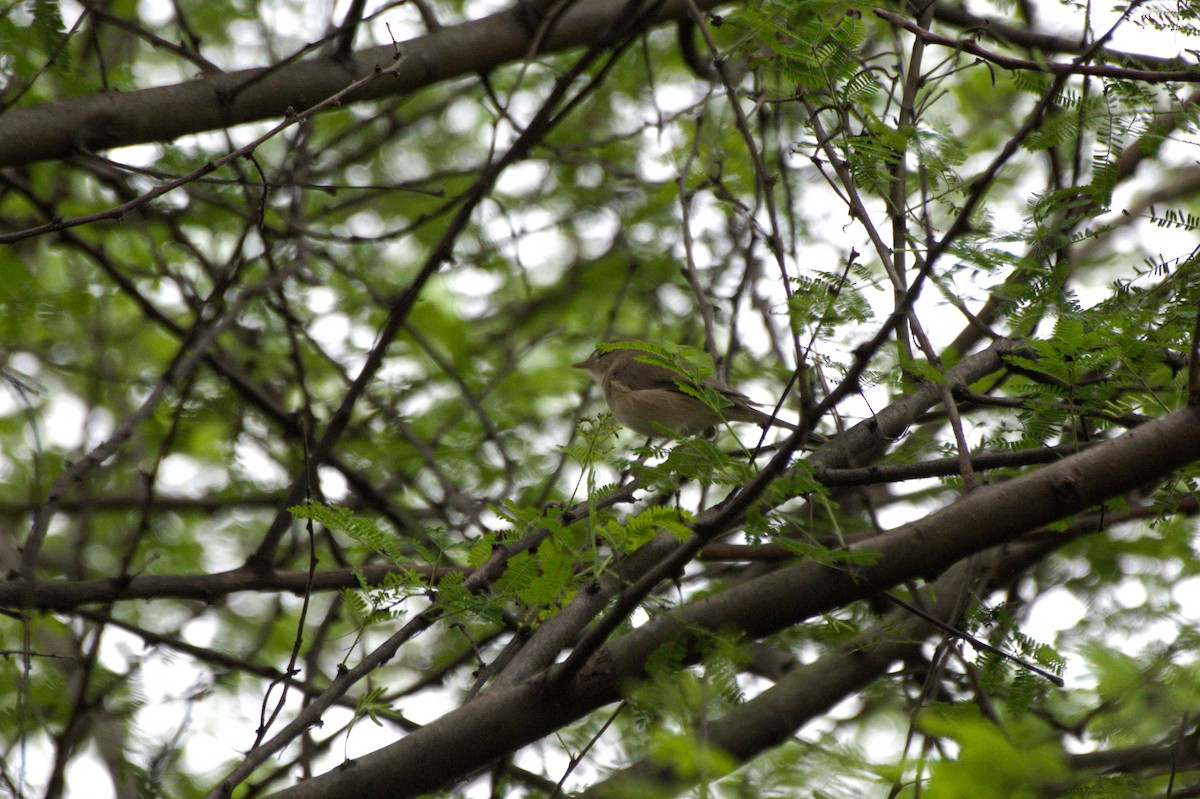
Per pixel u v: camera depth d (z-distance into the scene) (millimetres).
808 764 5344
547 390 16109
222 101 10797
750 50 9125
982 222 7688
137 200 7566
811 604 7230
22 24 10391
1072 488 6965
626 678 7113
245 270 14250
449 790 8422
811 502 7430
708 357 7441
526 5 11992
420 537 11492
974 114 14828
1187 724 6039
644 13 11289
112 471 14469
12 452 14898
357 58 11406
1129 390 7805
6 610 9227
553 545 6949
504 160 11430
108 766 10461
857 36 7816
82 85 11055
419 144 17234
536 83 16609
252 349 14508
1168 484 8555
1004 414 10336
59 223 7406
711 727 7652
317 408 14875
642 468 6824
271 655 14016
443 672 11039
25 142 10133
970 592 8023
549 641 7680
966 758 5008
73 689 10969
